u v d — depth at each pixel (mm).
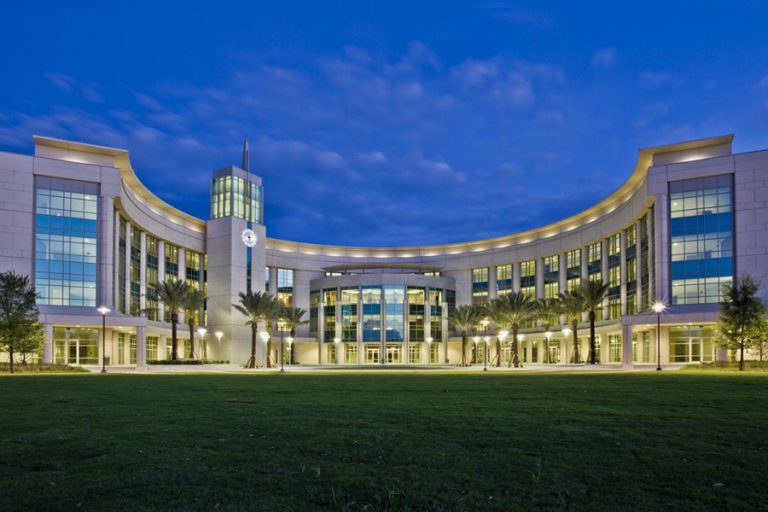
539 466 8938
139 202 77375
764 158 60812
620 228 79562
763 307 44531
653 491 7629
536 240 103688
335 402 18875
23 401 19500
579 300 70812
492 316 74938
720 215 62312
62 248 63469
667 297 63594
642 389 23438
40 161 63062
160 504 7266
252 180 98938
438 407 16969
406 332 107500
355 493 7652
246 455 9891
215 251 95000
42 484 8141
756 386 24859
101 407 17453
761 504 7066
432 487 7863
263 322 96188
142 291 80250
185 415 15242
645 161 69062
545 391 22844
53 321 58531
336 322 109750
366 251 120375
